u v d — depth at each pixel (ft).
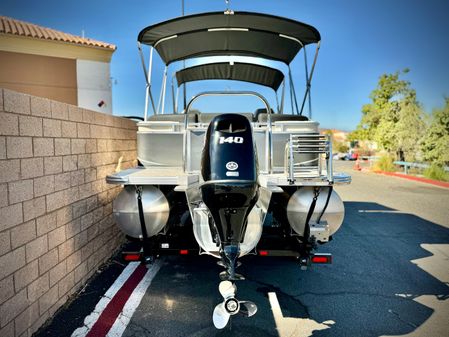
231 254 7.73
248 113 16.03
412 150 55.88
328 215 10.52
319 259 10.48
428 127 49.57
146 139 13.21
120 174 10.62
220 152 8.35
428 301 10.80
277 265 13.98
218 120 8.67
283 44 16.98
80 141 11.57
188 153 12.09
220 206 8.04
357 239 17.66
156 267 13.44
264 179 9.64
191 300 10.71
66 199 10.49
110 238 14.39
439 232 19.04
